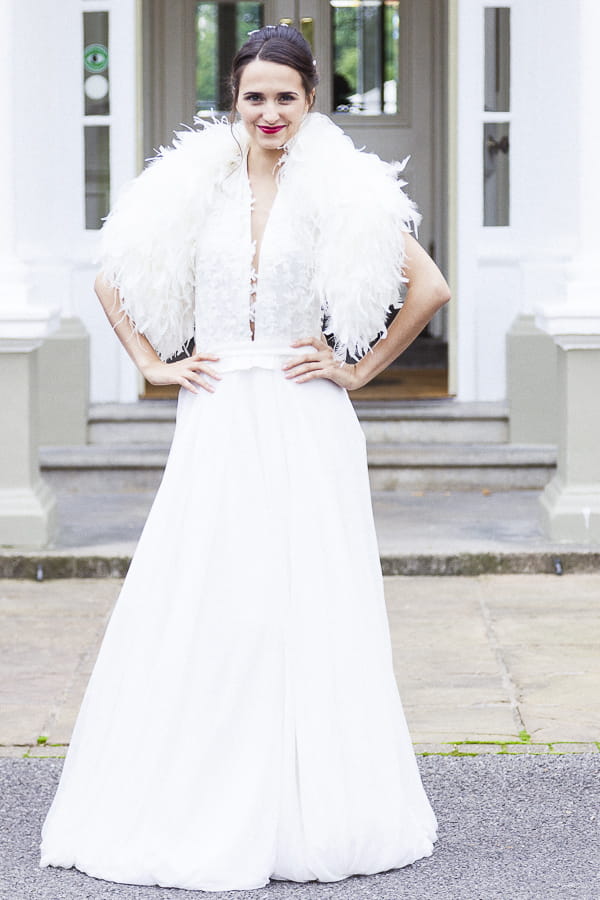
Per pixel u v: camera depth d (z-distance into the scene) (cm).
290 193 386
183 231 392
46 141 916
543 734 507
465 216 945
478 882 387
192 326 411
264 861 378
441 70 1202
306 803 378
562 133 880
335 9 1199
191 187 388
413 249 391
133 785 382
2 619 652
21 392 743
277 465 388
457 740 501
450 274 952
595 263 745
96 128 944
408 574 729
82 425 925
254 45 381
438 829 428
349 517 394
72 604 678
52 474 895
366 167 382
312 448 389
